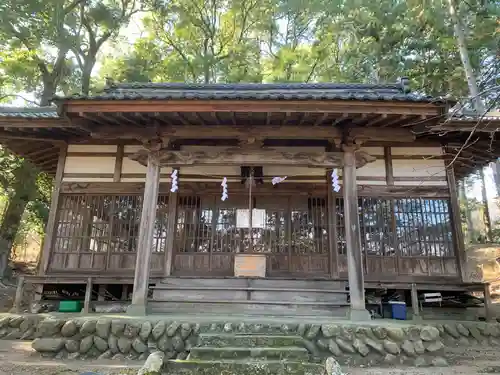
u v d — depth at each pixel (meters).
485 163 9.45
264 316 6.70
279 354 4.79
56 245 8.42
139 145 9.05
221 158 7.13
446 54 16.23
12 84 13.66
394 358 5.32
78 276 7.97
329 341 5.42
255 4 17.02
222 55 18.55
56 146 9.20
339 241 8.38
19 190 13.38
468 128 7.38
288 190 8.75
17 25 11.76
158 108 6.27
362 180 8.65
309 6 16.38
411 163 8.74
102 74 17.08
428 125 6.79
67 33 13.86
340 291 7.36
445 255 8.18
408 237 8.29
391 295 8.34
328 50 17.20
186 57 17.72
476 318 7.98
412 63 16.81
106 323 5.63
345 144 7.05
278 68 16.02
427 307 8.20
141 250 6.74
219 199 8.80
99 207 8.65
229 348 4.88
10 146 9.19
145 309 6.46
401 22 16.64
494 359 5.79
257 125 7.08
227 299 7.34
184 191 8.80
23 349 5.93
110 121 6.88
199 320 5.77
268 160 7.11
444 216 8.41
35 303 8.02
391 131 7.00
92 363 5.16
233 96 6.05
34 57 12.89
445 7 14.69
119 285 8.68
